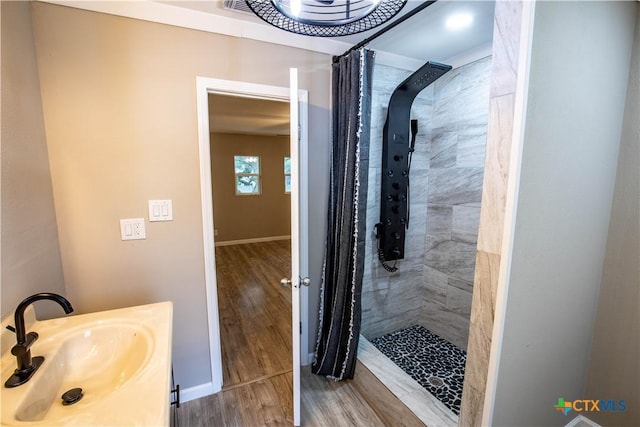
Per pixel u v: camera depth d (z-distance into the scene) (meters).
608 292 1.54
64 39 1.43
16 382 0.90
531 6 0.97
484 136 2.26
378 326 2.71
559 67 1.09
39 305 1.33
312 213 2.17
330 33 1.39
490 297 1.15
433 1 1.42
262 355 2.43
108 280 1.65
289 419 1.78
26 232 1.24
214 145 6.00
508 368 1.21
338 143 2.05
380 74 2.37
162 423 0.75
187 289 1.84
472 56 2.27
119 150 1.59
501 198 1.08
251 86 1.84
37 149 1.36
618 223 1.48
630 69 1.39
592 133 1.29
